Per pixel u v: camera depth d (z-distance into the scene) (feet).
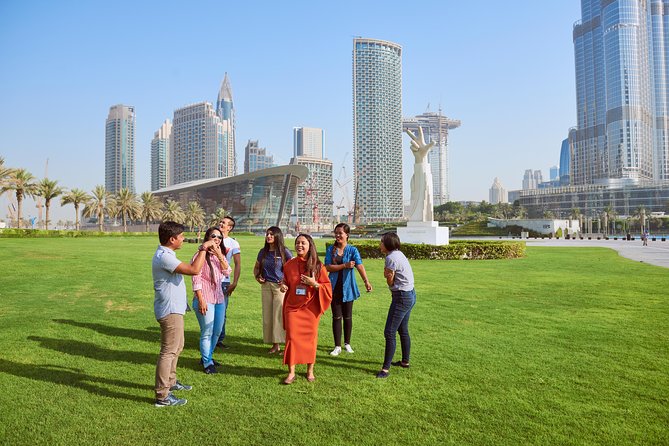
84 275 53.21
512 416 15.02
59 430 14.08
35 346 23.29
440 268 64.54
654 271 60.54
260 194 392.27
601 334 26.02
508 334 26.12
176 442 13.34
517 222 308.60
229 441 13.39
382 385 18.01
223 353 22.75
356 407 15.83
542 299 38.04
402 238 97.19
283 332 22.63
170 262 16.17
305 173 407.23
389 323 19.56
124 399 16.55
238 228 397.80
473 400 16.39
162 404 15.90
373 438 13.55
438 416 15.06
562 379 18.53
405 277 19.74
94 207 252.62
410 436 13.66
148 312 32.65
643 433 13.82
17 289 42.60
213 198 423.23
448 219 483.92
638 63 520.83
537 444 13.17
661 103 541.34
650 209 442.09
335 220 569.23
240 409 15.67
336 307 22.58
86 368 19.99
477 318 30.50
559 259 81.87
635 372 19.36
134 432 13.96
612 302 36.60
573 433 13.82
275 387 17.85
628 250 115.96
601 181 494.18
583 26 572.92
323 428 14.20
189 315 32.99
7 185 178.70
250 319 30.83
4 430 14.05
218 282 20.66
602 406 15.79
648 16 543.39
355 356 22.21
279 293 22.71
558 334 26.05
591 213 480.23
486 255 82.74
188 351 23.31
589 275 55.72
